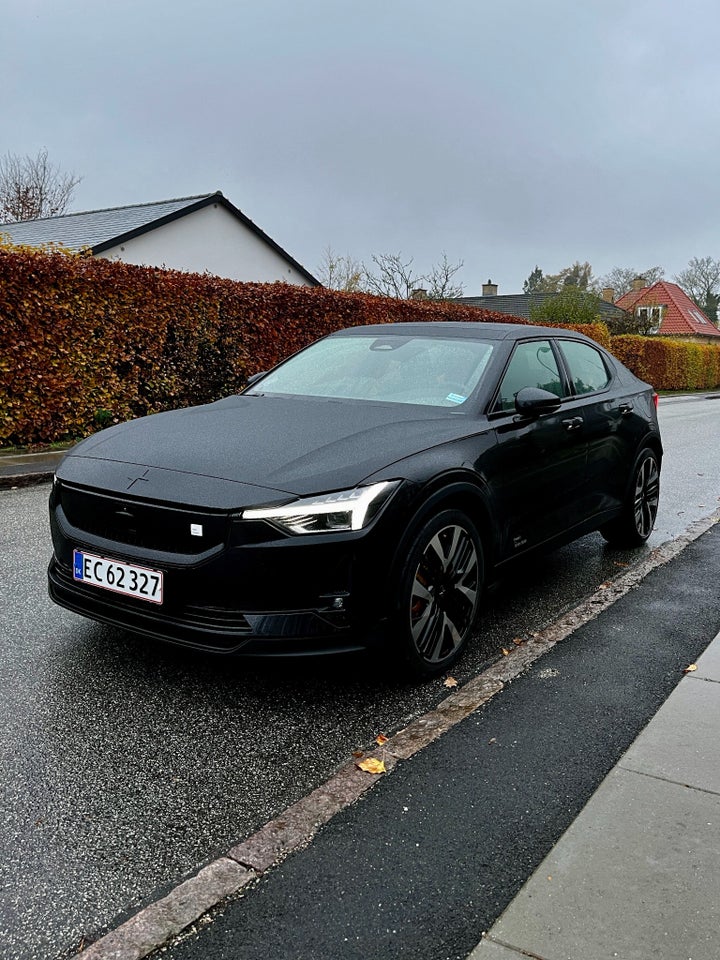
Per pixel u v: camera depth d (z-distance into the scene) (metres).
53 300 10.36
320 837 2.40
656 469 6.06
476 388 4.14
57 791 2.65
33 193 42.19
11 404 10.16
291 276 25.06
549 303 34.47
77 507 3.42
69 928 2.04
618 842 2.35
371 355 4.68
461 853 2.33
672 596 4.79
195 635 3.07
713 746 2.92
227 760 2.87
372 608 3.13
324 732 3.08
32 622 4.13
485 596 3.88
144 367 11.72
